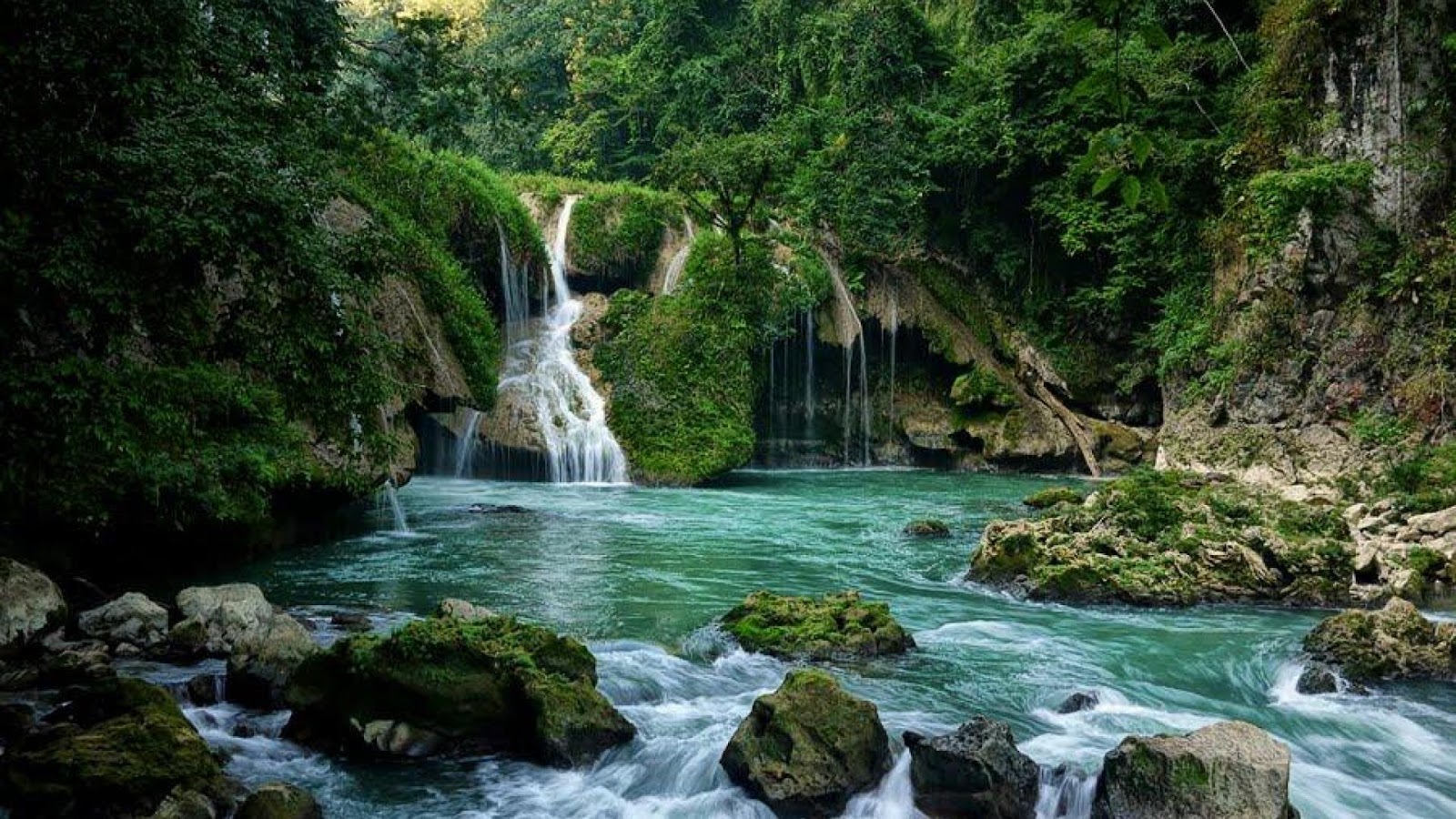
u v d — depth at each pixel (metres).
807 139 31.77
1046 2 29.94
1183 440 24.77
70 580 9.85
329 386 9.43
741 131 34.91
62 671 7.57
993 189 30.88
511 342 25.50
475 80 17.98
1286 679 9.00
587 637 9.59
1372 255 20.44
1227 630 10.59
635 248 28.58
